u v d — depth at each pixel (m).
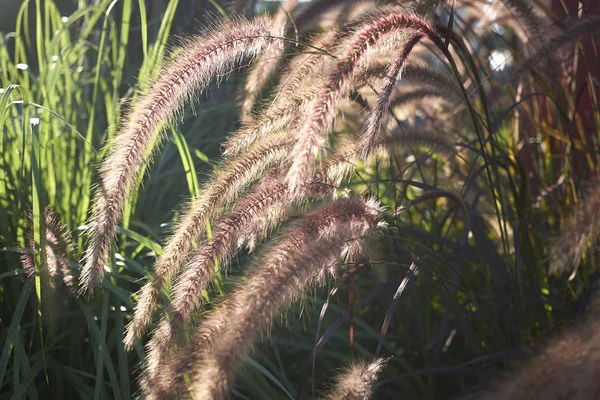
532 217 2.99
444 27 2.33
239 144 2.27
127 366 2.40
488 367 2.59
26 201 2.81
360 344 3.09
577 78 3.70
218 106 4.02
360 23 2.04
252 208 2.08
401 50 2.03
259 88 2.90
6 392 2.51
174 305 1.98
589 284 2.58
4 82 3.26
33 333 2.56
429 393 2.69
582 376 1.33
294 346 2.95
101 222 2.06
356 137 2.36
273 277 1.74
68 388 2.60
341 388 1.78
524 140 3.55
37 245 2.37
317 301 2.94
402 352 3.03
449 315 2.72
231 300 1.80
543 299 2.64
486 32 3.62
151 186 3.60
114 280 2.62
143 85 2.26
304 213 2.14
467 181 2.77
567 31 2.50
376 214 2.10
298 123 2.05
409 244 2.92
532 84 3.37
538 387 1.43
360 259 2.53
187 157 2.76
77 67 3.96
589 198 1.76
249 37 2.21
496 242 3.40
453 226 3.35
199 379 1.58
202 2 4.25
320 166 2.26
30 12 6.16
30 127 2.66
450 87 2.69
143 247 3.10
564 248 1.77
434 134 2.64
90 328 2.42
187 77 2.15
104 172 2.11
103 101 3.90
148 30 4.29
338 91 1.80
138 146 2.10
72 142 3.10
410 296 2.87
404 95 2.90
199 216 2.15
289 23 2.92
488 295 2.77
